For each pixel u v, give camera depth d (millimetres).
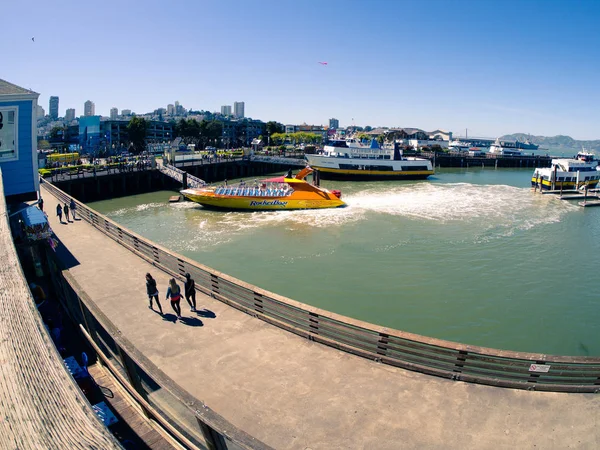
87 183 55688
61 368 5164
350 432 8500
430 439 8289
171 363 11070
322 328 11828
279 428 8648
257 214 44469
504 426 8594
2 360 5328
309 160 73750
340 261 28984
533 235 36531
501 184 75188
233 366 10852
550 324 20469
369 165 74938
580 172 65000
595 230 38812
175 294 13461
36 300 17422
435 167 121250
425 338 10305
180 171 58688
